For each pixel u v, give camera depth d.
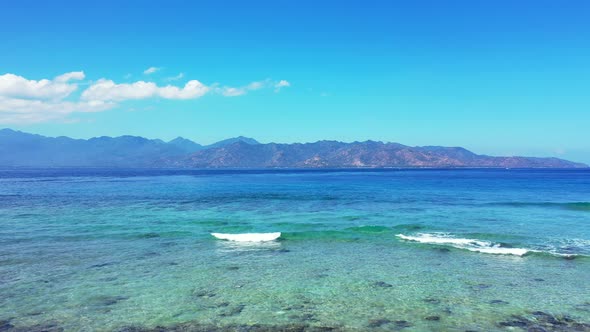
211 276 17.14
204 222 31.09
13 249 21.81
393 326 12.22
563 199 49.00
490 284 16.05
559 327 12.14
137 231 27.19
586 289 15.41
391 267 18.56
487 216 34.06
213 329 12.00
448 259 19.91
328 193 60.44
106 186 78.56
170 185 83.94
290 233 26.28
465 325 12.28
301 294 14.98
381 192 62.16
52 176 140.75
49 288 15.49
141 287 15.69
